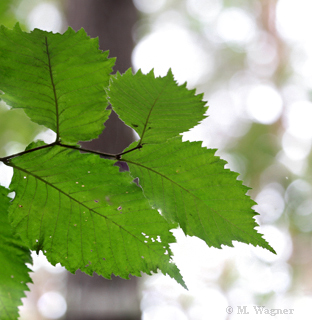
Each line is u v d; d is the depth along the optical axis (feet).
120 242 1.72
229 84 16.14
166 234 1.71
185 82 1.63
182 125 1.67
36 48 1.61
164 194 1.71
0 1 2.05
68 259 1.71
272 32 16.10
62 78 1.64
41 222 1.70
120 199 1.70
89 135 1.68
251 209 1.70
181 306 17.65
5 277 1.68
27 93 1.64
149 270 1.72
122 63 3.97
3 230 1.69
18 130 5.55
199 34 16.02
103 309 3.91
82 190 1.70
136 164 1.70
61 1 4.91
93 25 4.09
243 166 14.65
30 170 1.69
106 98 1.65
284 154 14.99
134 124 1.67
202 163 1.69
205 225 1.70
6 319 1.68
